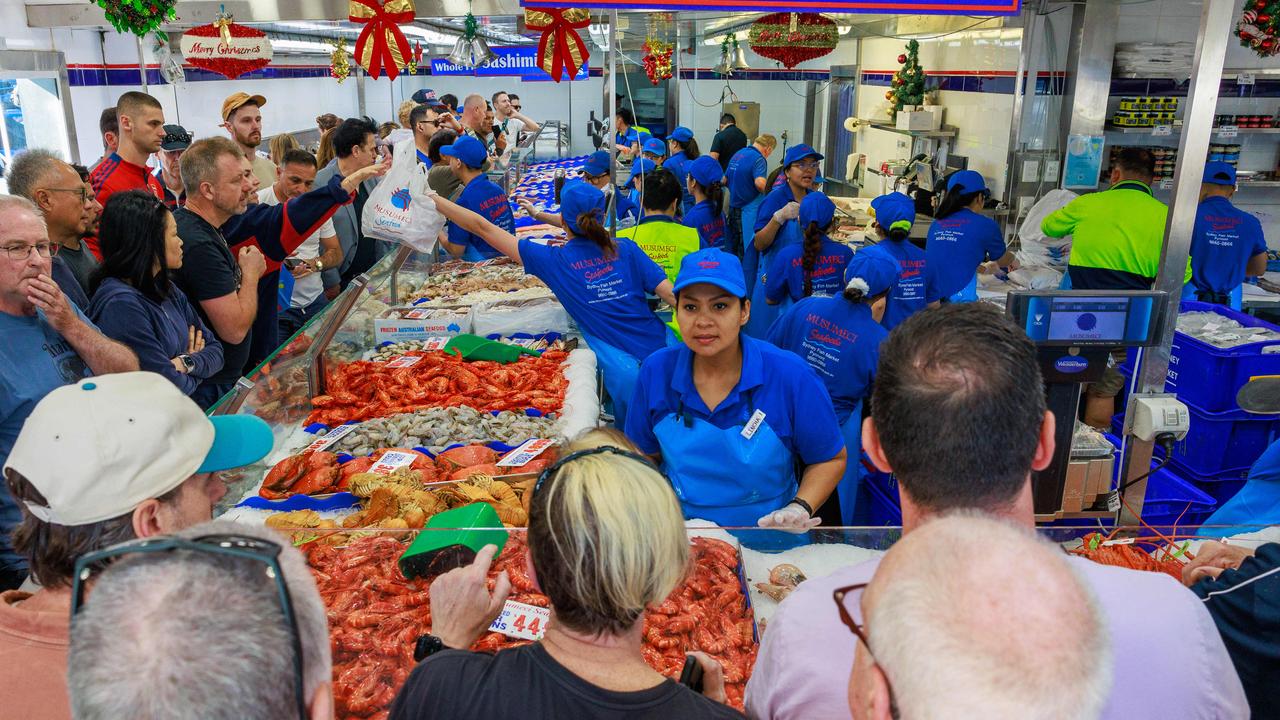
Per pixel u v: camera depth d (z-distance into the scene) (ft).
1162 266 8.34
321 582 6.80
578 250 13.53
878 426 4.30
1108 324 7.41
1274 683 4.93
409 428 10.97
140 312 9.71
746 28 19.93
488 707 3.95
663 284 13.84
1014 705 2.34
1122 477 8.96
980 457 3.95
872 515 12.36
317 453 9.89
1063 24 19.48
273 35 24.45
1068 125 20.07
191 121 30.94
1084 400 11.42
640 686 4.02
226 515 8.75
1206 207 16.83
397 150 13.57
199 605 2.94
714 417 8.38
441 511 8.42
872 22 17.97
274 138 21.25
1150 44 19.60
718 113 28.89
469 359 13.83
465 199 19.33
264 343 13.89
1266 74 20.80
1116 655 3.73
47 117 24.68
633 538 3.94
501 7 18.69
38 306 7.99
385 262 16.17
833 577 4.32
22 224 7.83
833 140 29.81
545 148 42.91
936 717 2.39
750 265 21.86
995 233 16.79
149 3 16.56
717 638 6.34
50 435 4.40
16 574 7.67
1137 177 16.20
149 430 4.58
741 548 7.14
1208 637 3.89
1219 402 12.91
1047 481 7.79
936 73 25.04
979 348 4.05
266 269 13.56
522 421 11.41
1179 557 6.73
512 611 6.48
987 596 2.51
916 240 21.39
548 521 4.03
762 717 4.25
